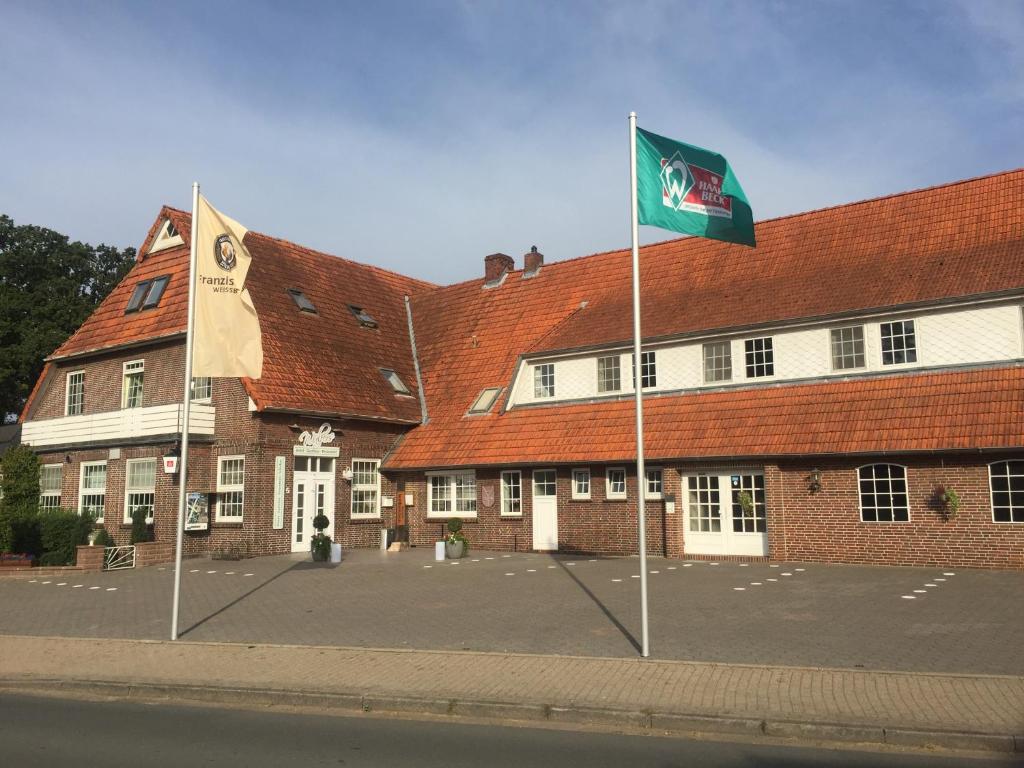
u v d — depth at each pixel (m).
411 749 7.46
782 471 21.30
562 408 26.27
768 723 7.77
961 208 23.41
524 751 7.36
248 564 22.78
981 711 7.84
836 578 17.56
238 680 9.84
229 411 25.58
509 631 12.41
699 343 24.00
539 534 25.62
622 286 29.05
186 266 28.48
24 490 24.80
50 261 47.16
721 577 18.23
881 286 22.05
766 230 26.94
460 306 34.25
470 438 27.45
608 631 12.23
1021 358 19.31
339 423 27.44
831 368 21.88
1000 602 13.98
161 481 25.28
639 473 10.91
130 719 8.64
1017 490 18.41
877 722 7.61
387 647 11.44
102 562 22.47
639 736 7.81
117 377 28.72
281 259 31.58
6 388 43.94
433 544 27.89
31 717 8.76
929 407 19.70
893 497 19.88
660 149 12.02
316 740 7.78
